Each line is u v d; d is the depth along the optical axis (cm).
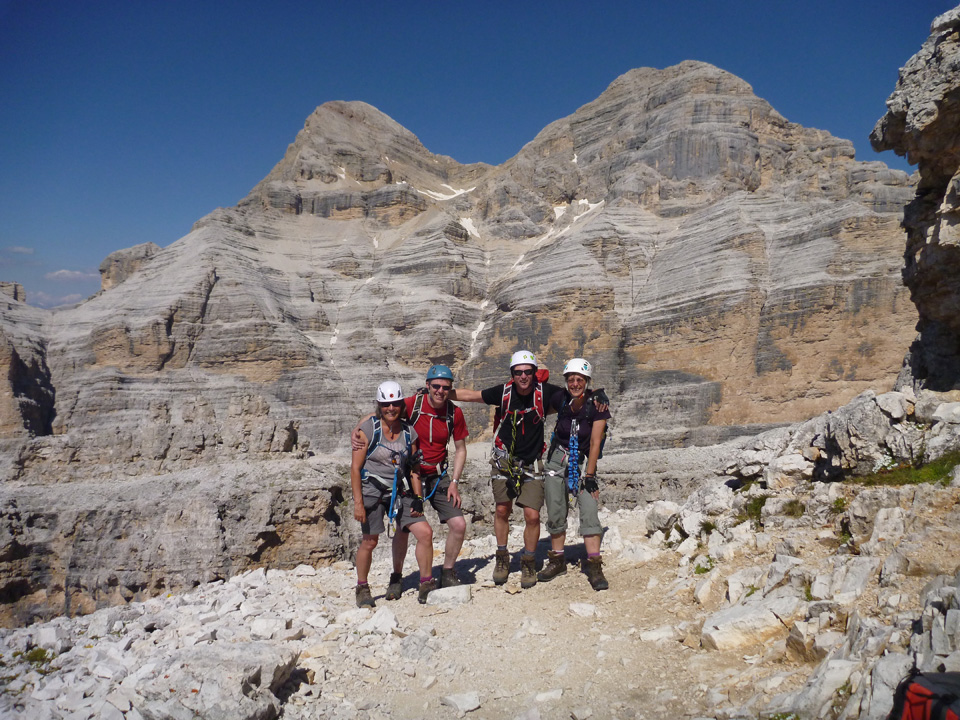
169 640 710
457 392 874
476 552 1180
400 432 851
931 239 920
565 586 857
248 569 2875
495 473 879
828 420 912
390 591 877
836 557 659
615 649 646
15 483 3381
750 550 807
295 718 556
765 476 957
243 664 570
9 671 654
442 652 671
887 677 440
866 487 776
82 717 552
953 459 729
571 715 543
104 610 827
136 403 6875
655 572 863
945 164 954
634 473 3572
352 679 629
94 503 3269
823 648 539
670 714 525
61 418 6919
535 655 656
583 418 846
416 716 562
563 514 869
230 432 3441
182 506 3006
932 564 566
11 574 3167
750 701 515
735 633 617
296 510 2955
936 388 914
